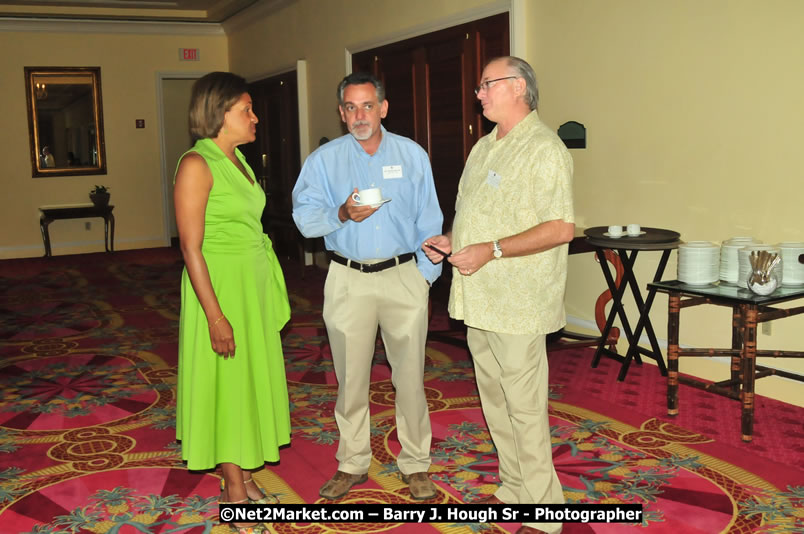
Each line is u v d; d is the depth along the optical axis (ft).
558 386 14.73
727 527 8.93
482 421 12.89
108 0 35.09
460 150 20.90
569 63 17.15
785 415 12.82
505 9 18.49
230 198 8.61
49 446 12.26
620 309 15.33
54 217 35.76
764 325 13.73
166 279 29.63
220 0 35.45
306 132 30.37
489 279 8.35
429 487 9.83
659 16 14.92
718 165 14.14
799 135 12.71
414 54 22.54
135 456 11.77
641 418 12.82
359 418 9.92
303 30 29.94
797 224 12.90
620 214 16.39
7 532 9.22
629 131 15.89
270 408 9.22
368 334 9.48
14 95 35.63
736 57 13.58
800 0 12.48
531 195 8.09
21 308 24.12
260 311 9.08
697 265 12.84
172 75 38.75
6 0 34.30
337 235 9.32
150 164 38.91
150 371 16.81
